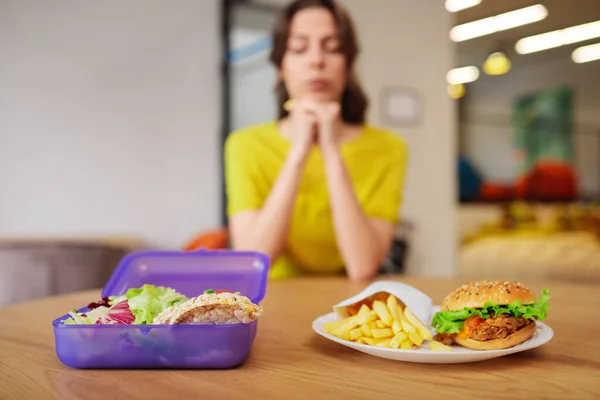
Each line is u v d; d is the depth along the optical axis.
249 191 1.88
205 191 3.49
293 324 0.99
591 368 0.71
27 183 3.16
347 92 2.04
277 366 0.72
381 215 1.93
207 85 3.49
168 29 3.39
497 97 9.18
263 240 1.64
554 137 8.56
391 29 4.04
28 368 0.71
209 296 0.70
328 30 1.86
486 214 7.06
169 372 0.69
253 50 3.40
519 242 5.79
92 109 3.26
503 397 0.59
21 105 3.13
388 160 2.03
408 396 0.60
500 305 0.79
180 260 1.03
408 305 0.78
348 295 1.30
